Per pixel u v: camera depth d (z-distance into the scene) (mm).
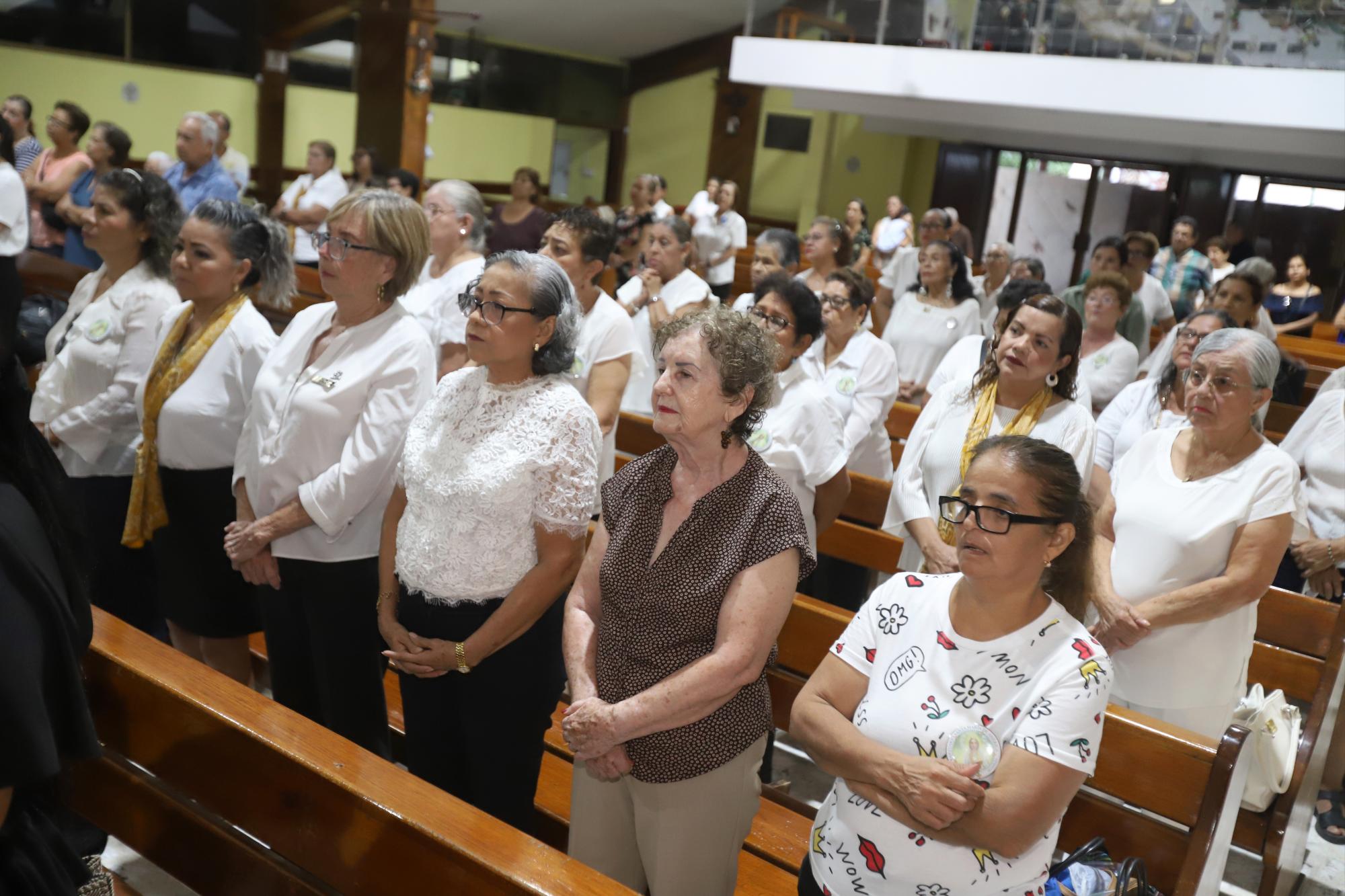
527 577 2240
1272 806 2721
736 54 12359
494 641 2227
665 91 19875
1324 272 13031
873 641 1858
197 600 3049
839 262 5289
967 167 15078
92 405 3148
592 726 1854
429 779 2459
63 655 1216
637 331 4504
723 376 1849
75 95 13094
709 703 1835
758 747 1975
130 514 2980
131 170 3236
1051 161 14883
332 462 2602
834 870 1794
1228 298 4742
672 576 1887
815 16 11891
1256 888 3145
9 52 12477
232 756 1948
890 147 17312
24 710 1143
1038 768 1624
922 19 11211
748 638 1837
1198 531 2625
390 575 2410
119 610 3387
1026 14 10555
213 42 14141
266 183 14945
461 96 17922
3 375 1225
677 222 4547
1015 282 3686
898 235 12398
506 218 7727
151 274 3232
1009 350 2777
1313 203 12969
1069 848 2365
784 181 18531
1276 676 3086
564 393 2279
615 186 20484
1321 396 3754
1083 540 1753
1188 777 2189
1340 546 3451
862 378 3871
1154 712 2736
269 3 14188
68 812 2020
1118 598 2623
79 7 12898
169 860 2150
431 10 12180
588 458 2260
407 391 2607
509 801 2391
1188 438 2785
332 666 2666
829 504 3033
